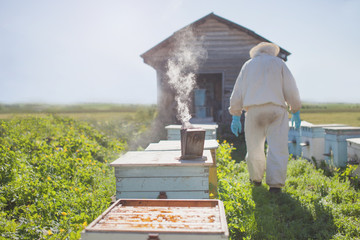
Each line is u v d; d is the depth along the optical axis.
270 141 5.04
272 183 4.85
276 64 5.08
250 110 5.21
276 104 4.99
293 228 3.54
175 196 3.44
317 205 4.07
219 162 6.42
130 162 3.46
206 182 3.40
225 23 14.12
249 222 3.46
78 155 6.66
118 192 3.50
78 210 3.77
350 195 4.42
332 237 3.29
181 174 3.42
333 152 6.55
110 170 6.30
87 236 1.90
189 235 1.84
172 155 3.90
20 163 4.84
